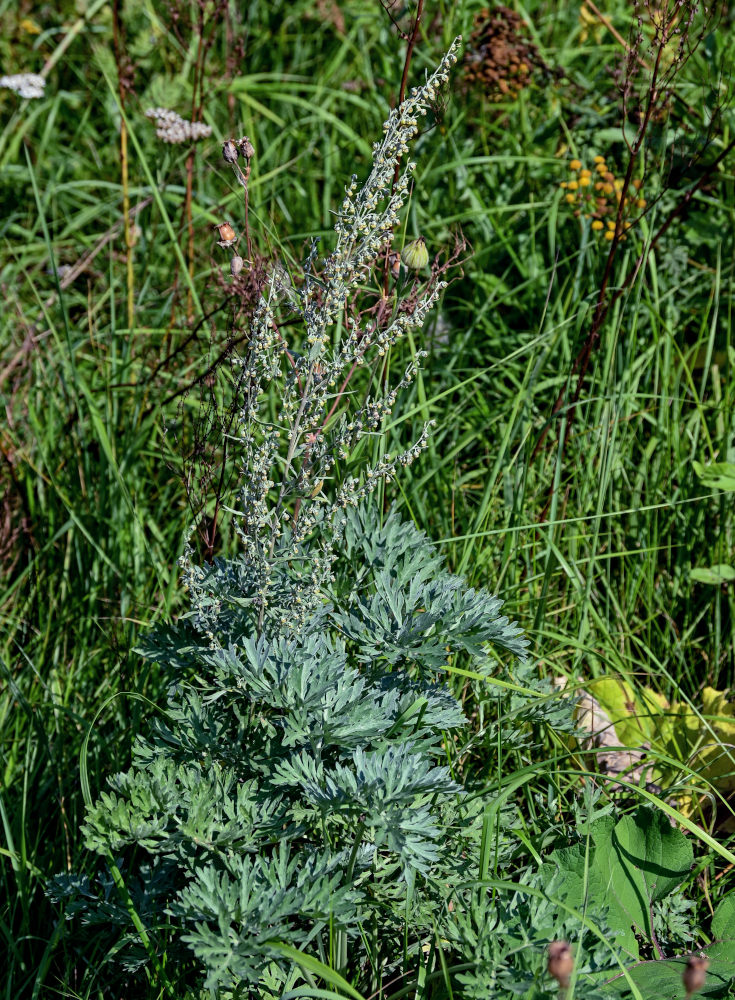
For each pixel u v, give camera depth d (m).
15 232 4.18
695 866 2.07
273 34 4.81
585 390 3.04
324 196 3.79
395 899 1.80
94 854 2.07
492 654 2.24
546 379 3.19
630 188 3.21
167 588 2.71
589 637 2.63
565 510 2.81
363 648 1.86
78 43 4.79
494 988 1.54
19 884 1.95
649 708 2.43
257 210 3.66
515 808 2.04
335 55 4.74
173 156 4.01
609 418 2.86
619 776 2.24
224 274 3.29
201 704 1.85
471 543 2.41
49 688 2.49
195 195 3.81
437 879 1.77
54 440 3.05
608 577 2.78
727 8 3.92
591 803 1.94
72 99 4.50
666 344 2.96
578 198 3.25
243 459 1.95
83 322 3.57
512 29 3.72
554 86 3.88
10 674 2.40
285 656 1.81
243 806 1.71
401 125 1.77
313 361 1.82
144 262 3.76
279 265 2.12
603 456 2.64
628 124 3.40
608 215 3.17
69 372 3.19
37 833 2.20
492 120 4.11
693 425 3.00
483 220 3.57
